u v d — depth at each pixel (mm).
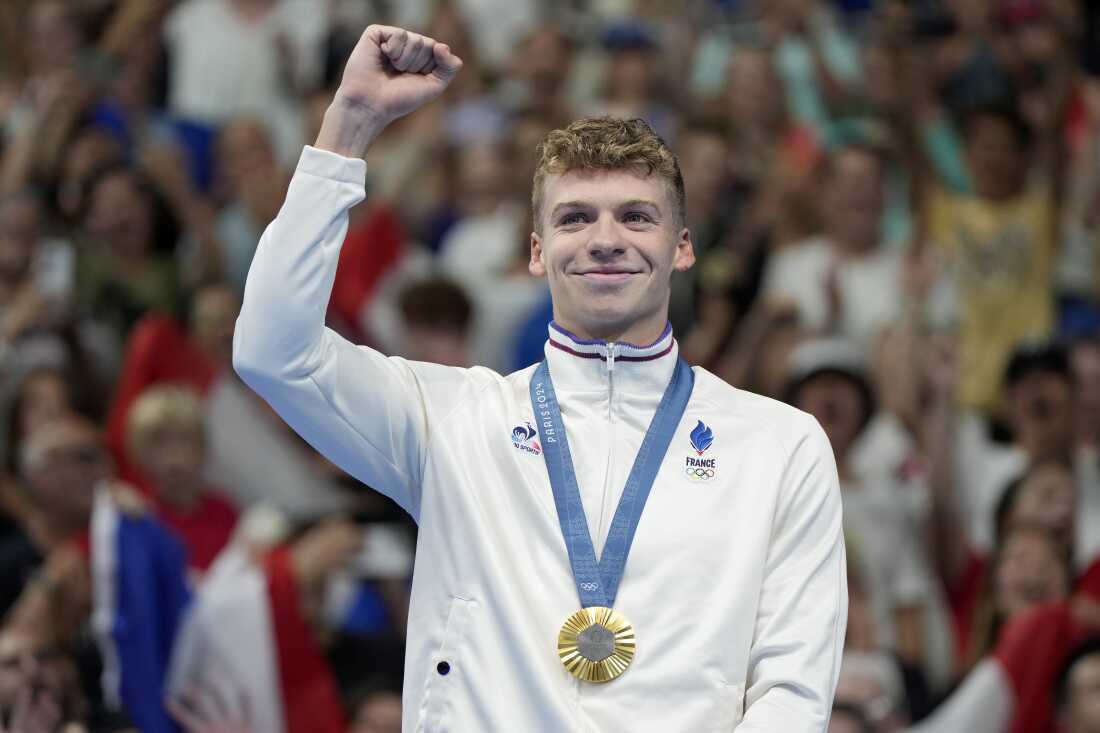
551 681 8977
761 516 9461
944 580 24156
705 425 9836
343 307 28562
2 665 17688
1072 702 20172
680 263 10164
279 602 20234
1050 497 22672
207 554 23078
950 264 29797
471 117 34969
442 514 9547
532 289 28625
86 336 26969
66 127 30078
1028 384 25031
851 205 28562
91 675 19812
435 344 26078
